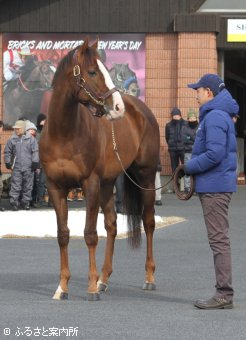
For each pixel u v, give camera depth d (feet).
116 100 38.50
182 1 107.24
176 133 98.63
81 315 36.19
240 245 60.18
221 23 106.42
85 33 108.47
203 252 56.29
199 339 31.86
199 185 37.81
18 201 85.15
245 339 31.94
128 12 107.86
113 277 47.09
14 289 42.88
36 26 108.58
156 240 62.18
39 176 87.15
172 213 80.94
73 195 96.53
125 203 46.11
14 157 83.15
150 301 40.04
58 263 51.42
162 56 107.76
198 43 106.01
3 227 67.10
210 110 37.88
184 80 106.42
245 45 106.42
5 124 108.99
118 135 43.98
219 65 109.29
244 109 134.62
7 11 108.58
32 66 108.99
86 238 40.16
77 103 39.50
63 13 108.47
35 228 66.69
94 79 38.65
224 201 37.60
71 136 39.50
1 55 109.09
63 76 39.27
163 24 107.55
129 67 108.27
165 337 32.12
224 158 37.55
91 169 40.22
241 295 41.34
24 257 53.72
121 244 60.23
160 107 107.96
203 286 44.11
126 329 33.42
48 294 41.63
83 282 45.32
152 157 46.29
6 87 108.99
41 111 108.99
